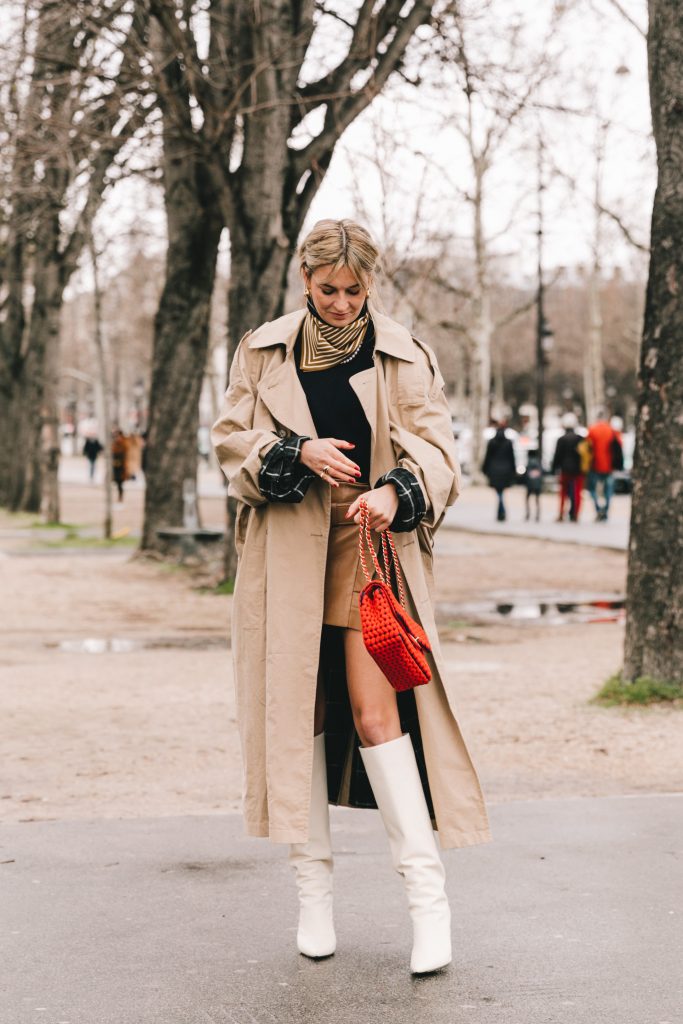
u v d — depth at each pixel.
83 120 18.22
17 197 24.20
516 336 101.88
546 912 4.77
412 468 4.02
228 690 10.61
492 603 17.14
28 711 9.66
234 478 4.09
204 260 21.19
